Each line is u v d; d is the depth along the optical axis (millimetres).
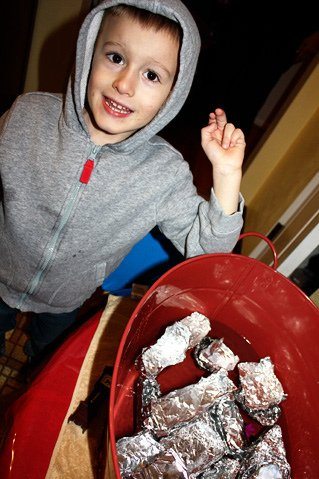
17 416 551
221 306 696
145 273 892
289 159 1463
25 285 746
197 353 651
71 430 558
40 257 688
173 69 536
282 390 630
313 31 1521
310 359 617
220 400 585
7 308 866
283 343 658
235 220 627
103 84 533
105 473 433
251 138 2062
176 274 548
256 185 1692
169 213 682
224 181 631
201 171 1887
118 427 574
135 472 493
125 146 607
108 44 516
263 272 598
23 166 619
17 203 642
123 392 607
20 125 615
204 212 641
